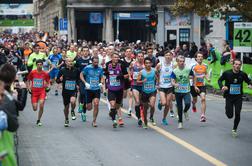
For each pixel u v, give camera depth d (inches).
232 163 660.7
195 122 1026.7
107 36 3570.4
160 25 3348.9
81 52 1252.5
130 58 1157.7
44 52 1504.7
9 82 424.2
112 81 946.7
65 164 660.1
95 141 819.4
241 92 861.2
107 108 1239.5
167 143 800.3
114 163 663.8
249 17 1672.0
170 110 1095.0
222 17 1776.6
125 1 3491.6
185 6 1717.5
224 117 1106.7
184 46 2098.9
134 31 3622.0
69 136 865.5
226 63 1651.1
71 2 3518.7
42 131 915.4
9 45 2255.2
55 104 1327.5
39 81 979.3
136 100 961.5
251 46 1510.8
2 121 378.0
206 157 695.7
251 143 804.6
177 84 947.3
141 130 926.4
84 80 962.7
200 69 1067.3
